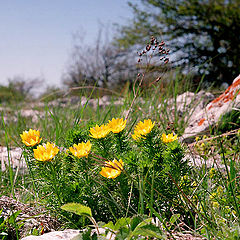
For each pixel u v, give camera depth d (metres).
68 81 6.13
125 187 1.09
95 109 2.63
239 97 2.11
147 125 1.15
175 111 2.24
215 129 2.05
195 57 5.61
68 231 1.02
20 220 1.19
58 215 1.17
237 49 5.69
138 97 2.15
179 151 1.14
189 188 1.21
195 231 1.02
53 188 1.14
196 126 2.19
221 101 2.27
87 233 0.94
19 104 3.68
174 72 2.62
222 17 6.20
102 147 1.16
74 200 1.13
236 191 1.25
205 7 6.39
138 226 0.91
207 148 1.64
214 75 5.02
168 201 1.14
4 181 1.67
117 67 5.70
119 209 1.08
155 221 1.03
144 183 1.07
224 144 1.73
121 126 1.15
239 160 1.52
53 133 1.98
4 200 1.32
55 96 3.23
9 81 4.14
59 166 1.14
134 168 1.12
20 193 1.50
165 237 0.90
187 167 1.18
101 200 1.12
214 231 0.99
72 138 1.22
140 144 1.16
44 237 0.99
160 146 1.16
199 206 1.16
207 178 1.31
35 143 1.16
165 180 1.15
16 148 2.16
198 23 6.35
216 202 1.15
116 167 1.04
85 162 1.12
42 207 1.23
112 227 0.96
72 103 2.90
